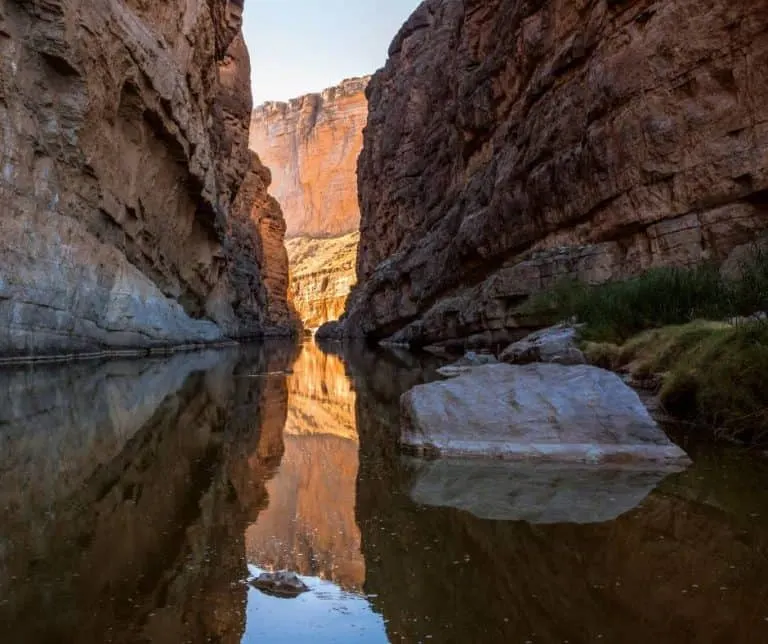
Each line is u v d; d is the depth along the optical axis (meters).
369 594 3.18
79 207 17.59
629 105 15.16
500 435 6.50
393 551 3.77
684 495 4.86
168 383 13.12
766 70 12.31
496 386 7.15
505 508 4.63
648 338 10.07
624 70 15.36
